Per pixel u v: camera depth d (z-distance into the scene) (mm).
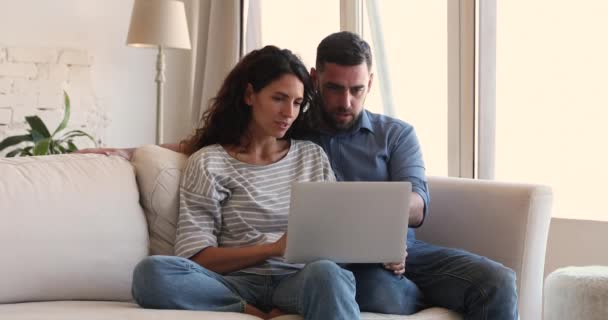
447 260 2109
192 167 2158
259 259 1996
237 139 2230
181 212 2111
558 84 2914
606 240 2717
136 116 4293
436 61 3248
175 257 1879
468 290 2027
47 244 1979
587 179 2863
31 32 3906
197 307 1868
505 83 3047
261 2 4184
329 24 3797
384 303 1955
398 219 1868
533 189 2217
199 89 4273
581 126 2867
